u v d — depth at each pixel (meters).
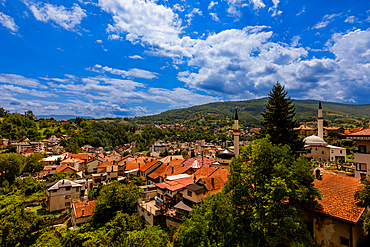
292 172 18.33
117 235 33.12
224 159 58.66
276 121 39.62
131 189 47.41
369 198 18.77
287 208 17.70
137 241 24.52
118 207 43.22
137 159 106.06
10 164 84.88
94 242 32.19
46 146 189.00
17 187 78.06
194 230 20.48
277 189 17.08
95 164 107.50
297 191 17.64
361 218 19.48
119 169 90.19
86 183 74.62
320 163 70.69
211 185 37.41
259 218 17.42
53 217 50.44
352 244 18.52
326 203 21.03
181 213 34.84
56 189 55.91
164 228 34.62
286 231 17.02
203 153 179.25
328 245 19.95
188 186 37.38
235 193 20.53
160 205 39.47
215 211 19.86
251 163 21.00
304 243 18.14
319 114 74.81
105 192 46.22
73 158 125.69
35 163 107.19
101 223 40.25
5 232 38.97
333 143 96.62
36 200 62.47
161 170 66.19
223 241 18.55
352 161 73.06
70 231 36.31
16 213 45.03
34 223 43.59
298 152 37.88
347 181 25.59
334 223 19.86
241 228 19.23
